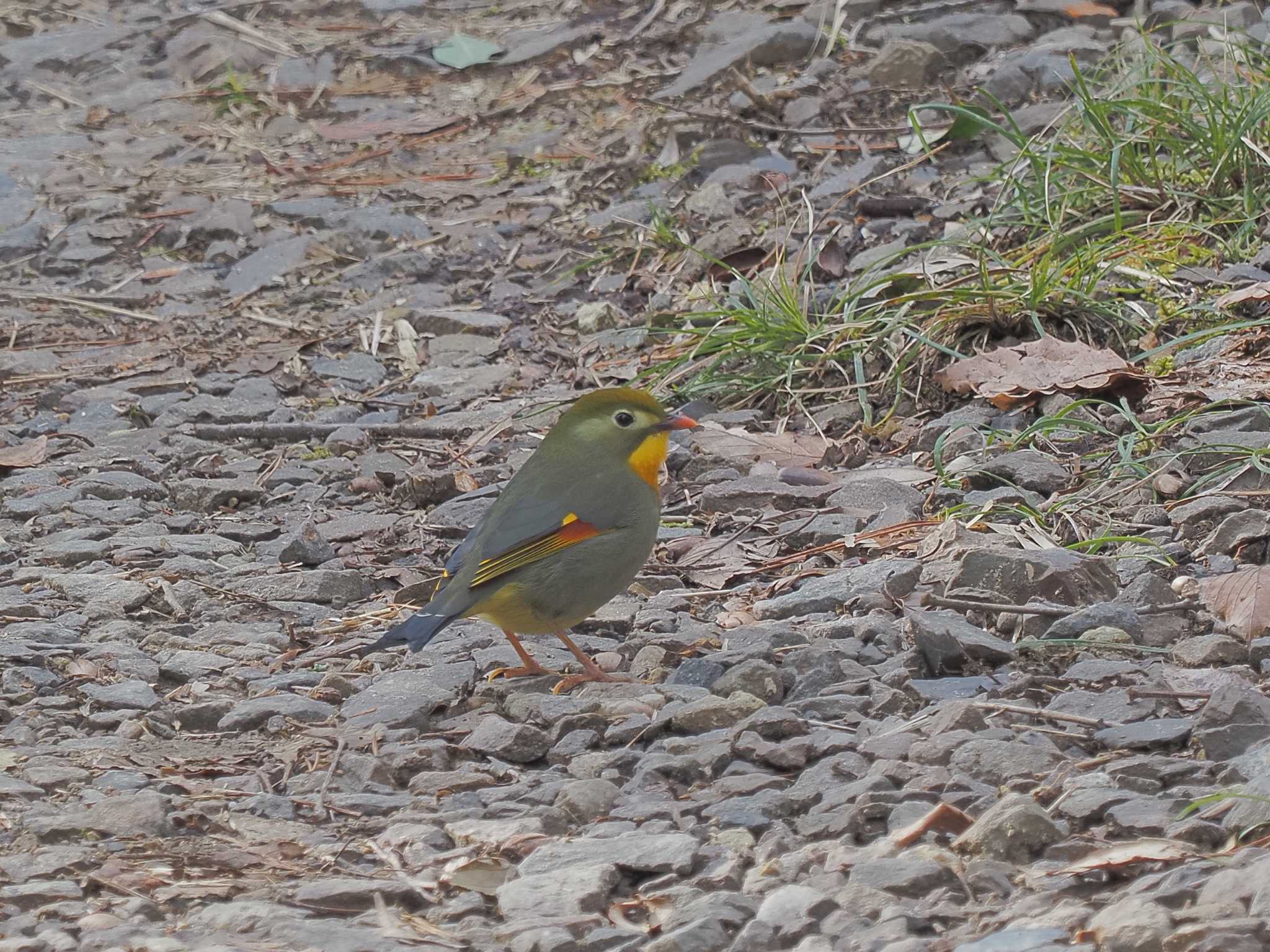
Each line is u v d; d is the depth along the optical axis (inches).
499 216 682.8
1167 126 591.2
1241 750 281.0
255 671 361.4
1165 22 693.3
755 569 404.2
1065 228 564.1
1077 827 259.4
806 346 530.3
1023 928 220.1
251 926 244.1
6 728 331.9
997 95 682.2
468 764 310.0
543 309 618.5
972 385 483.8
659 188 681.6
